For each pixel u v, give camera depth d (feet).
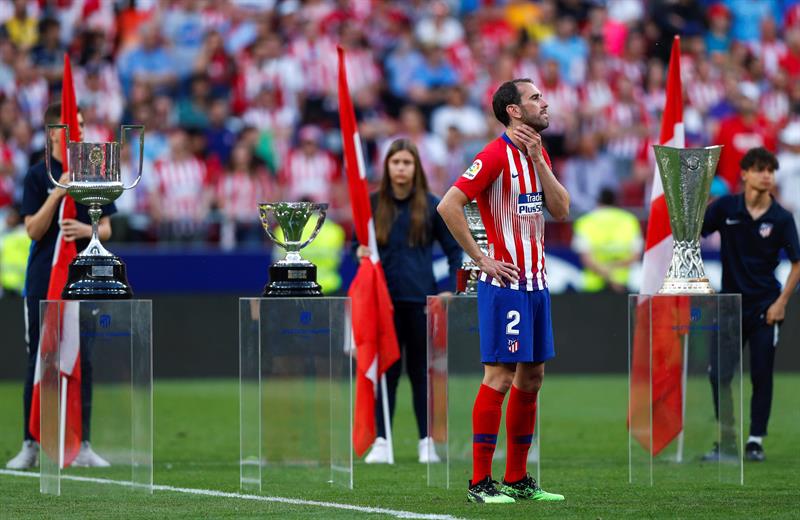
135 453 71.05
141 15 203.21
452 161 194.90
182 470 87.04
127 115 193.88
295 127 196.54
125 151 184.44
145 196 176.65
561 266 165.27
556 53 213.25
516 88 67.51
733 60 216.74
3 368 157.38
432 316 77.51
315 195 187.52
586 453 98.48
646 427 78.74
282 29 206.39
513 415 69.36
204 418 124.26
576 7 220.02
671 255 88.63
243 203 180.86
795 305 165.07
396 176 94.68
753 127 192.34
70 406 70.54
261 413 74.79
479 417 68.08
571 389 151.64
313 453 75.36
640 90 212.84
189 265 160.45
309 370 74.95
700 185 77.41
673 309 78.64
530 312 67.56
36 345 88.17
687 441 78.95
